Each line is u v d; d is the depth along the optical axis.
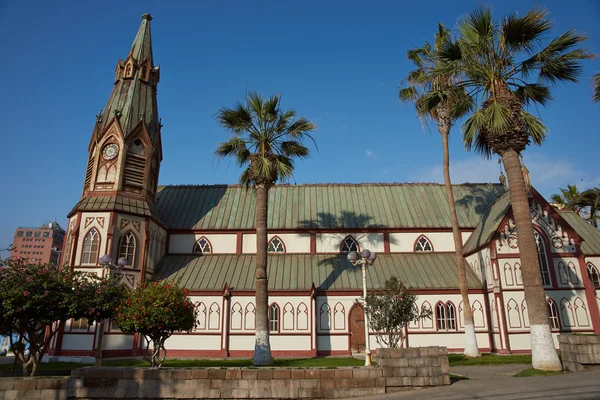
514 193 22.12
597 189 49.53
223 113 29.94
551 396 12.09
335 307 36.06
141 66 41.44
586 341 17.98
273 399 14.34
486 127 23.12
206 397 14.30
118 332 32.69
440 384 15.02
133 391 14.39
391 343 23.42
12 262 18.45
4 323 18.56
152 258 37.66
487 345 34.81
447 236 41.88
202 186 47.22
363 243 41.84
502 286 33.19
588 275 35.12
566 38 22.02
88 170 37.81
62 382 14.65
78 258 33.44
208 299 35.97
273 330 35.41
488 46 23.09
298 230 41.97
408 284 36.47
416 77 34.59
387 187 47.38
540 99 24.78
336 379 14.61
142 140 38.12
